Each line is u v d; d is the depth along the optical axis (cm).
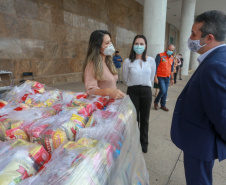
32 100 127
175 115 129
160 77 374
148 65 208
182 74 1212
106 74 142
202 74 97
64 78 747
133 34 1248
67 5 711
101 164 56
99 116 89
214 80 90
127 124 91
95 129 76
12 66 561
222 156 105
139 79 203
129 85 213
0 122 85
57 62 711
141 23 1331
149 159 210
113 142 69
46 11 636
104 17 934
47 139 71
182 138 120
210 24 103
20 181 49
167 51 362
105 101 119
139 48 201
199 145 109
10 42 547
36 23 609
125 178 75
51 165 55
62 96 134
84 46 827
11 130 78
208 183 117
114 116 88
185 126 117
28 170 55
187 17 1071
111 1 973
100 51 145
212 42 107
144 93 207
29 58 606
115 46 1077
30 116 93
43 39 642
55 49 693
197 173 118
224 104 87
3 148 63
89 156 56
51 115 99
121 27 1101
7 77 550
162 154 221
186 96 116
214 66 91
